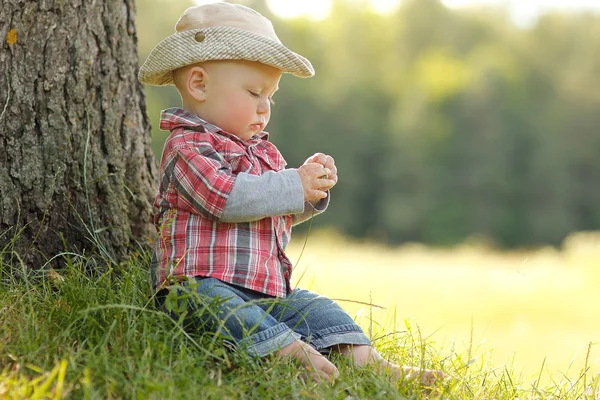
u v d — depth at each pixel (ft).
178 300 9.23
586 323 34.73
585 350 25.53
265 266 9.62
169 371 7.95
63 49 11.28
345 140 155.94
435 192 155.12
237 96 9.89
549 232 154.20
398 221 151.33
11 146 10.93
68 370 7.86
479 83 161.48
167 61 9.93
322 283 33.68
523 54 171.94
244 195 9.29
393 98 163.73
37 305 9.50
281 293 9.77
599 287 46.21
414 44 178.29
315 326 9.78
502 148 158.51
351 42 170.81
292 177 9.57
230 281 9.37
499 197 156.46
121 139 11.91
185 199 9.52
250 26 10.03
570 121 162.20
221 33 9.75
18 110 10.98
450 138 157.79
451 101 159.94
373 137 156.97
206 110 10.03
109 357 8.21
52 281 10.36
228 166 9.65
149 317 9.17
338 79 162.50
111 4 11.84
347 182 155.33
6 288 9.89
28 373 7.98
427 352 11.02
